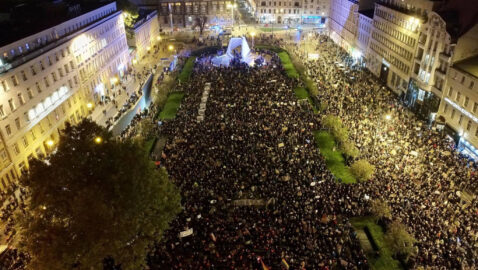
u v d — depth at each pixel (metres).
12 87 50.47
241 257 33.53
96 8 83.25
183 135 56.72
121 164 28.67
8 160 49.88
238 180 45.47
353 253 35.66
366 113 65.38
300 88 80.50
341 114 64.50
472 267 32.62
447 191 42.50
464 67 57.06
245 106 66.06
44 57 58.25
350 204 41.00
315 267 32.28
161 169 33.56
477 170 48.41
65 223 28.56
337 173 49.78
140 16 128.62
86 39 74.19
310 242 34.84
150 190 29.69
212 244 34.84
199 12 155.50
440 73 63.03
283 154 50.69
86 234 27.16
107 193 27.62
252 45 117.69
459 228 36.91
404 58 76.81
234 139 54.56
